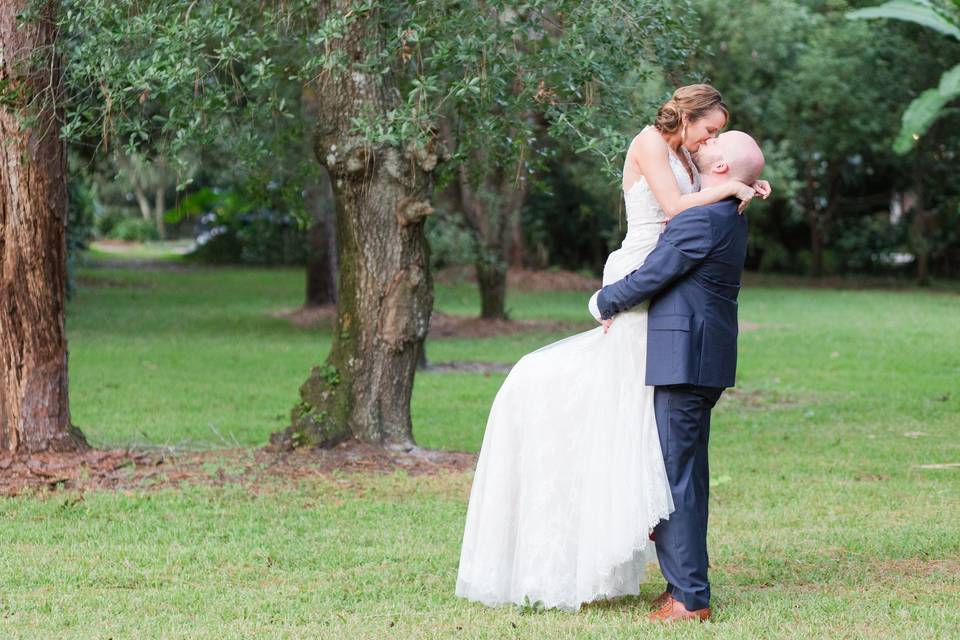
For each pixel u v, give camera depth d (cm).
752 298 2994
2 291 793
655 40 766
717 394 476
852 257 3862
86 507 706
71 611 498
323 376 866
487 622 472
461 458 873
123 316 2375
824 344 1925
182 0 704
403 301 851
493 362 1702
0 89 745
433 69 748
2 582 544
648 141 478
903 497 773
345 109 820
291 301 2816
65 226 809
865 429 1098
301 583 547
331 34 678
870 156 3472
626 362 477
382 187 838
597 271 3731
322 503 733
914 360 1697
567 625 462
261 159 940
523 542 486
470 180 945
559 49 709
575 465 482
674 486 469
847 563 583
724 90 2664
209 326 2183
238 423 1113
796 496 779
